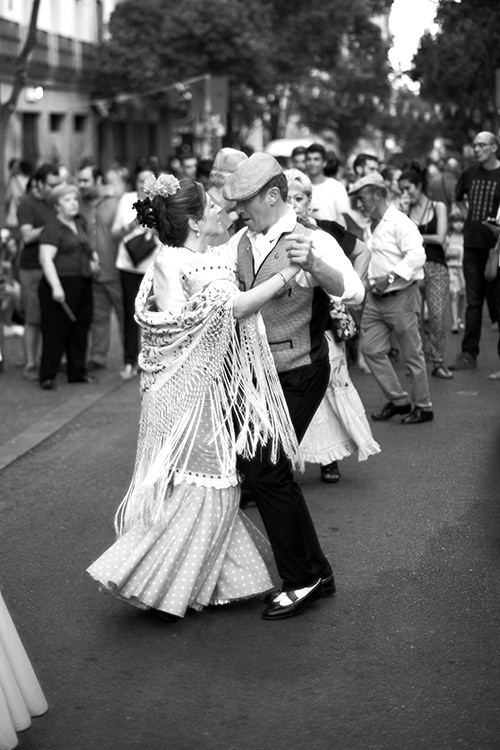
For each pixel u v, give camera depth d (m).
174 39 40.22
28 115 36.91
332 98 53.91
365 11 49.53
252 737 4.33
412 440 8.85
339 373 7.27
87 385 11.62
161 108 44.06
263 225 5.71
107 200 12.39
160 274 5.23
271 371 5.21
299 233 5.54
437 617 5.37
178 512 5.28
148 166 16.33
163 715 4.52
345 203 11.23
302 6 44.62
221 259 5.22
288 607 5.39
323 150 11.25
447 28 22.36
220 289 5.09
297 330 5.77
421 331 11.97
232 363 5.17
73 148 40.88
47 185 11.76
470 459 8.24
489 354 12.86
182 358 5.18
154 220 5.22
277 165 5.66
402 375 11.72
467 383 11.20
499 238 11.18
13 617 5.52
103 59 41.44
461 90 25.27
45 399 10.89
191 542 5.27
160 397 5.25
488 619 5.32
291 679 4.79
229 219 7.43
